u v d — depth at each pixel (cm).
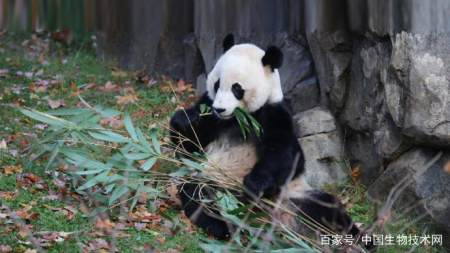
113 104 1305
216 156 960
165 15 1479
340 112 1148
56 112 898
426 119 962
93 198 897
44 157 1011
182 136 955
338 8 1115
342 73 1121
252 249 829
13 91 1315
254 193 886
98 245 795
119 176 859
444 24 960
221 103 888
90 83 1412
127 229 855
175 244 834
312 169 1109
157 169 980
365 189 1096
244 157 958
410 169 1004
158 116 1248
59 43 1688
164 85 1433
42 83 1374
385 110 1039
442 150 995
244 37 1301
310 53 1198
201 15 1381
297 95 1187
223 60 924
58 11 1683
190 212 906
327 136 1132
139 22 1530
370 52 1062
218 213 889
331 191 1095
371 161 1101
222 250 773
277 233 870
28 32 1700
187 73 1448
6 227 808
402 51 983
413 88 967
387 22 1012
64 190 920
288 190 933
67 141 957
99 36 1616
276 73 946
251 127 941
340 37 1113
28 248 774
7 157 1016
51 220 847
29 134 1088
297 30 1216
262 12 1265
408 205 1006
